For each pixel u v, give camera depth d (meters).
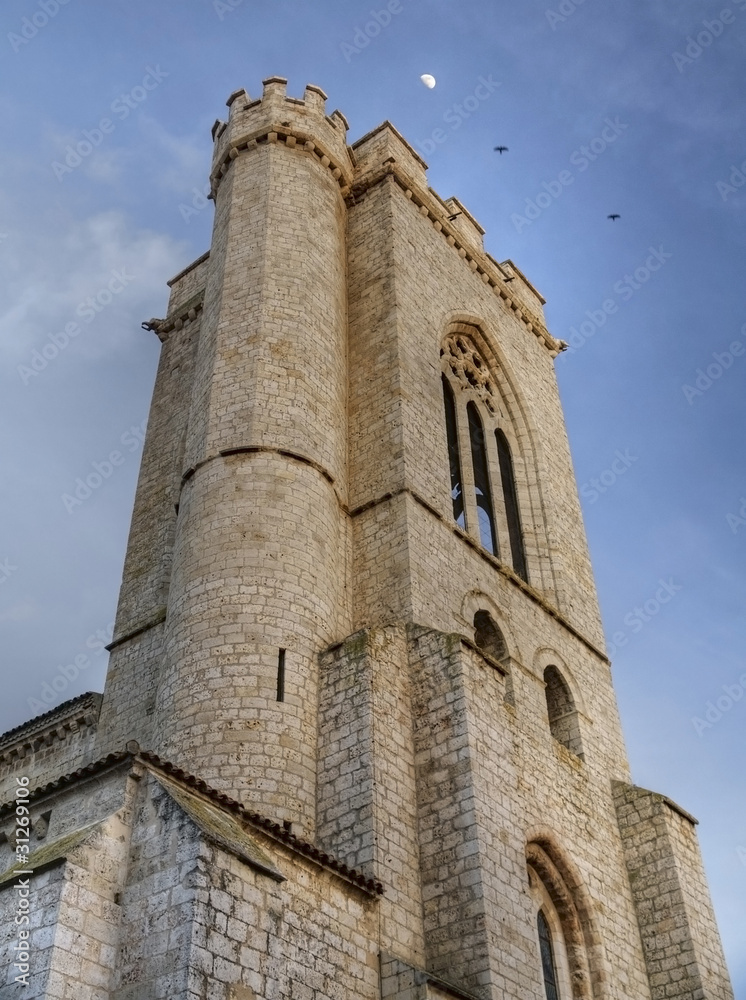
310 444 27.91
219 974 13.78
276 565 24.77
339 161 37.22
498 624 29.19
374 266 35.25
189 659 23.42
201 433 28.16
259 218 33.25
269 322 30.11
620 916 26.47
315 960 16.39
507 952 19.09
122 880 14.94
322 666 23.50
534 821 24.97
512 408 39.78
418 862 20.42
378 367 31.98
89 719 30.56
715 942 27.03
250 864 15.12
